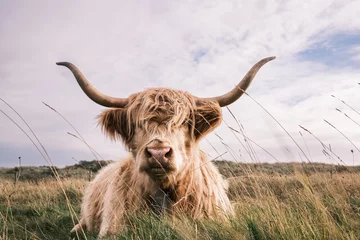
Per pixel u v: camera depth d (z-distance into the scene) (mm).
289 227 3018
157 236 3477
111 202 4863
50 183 13914
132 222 4191
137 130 4551
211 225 3623
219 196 5113
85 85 4934
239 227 3375
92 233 5422
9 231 5766
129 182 4871
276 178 6520
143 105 4520
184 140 4539
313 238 2887
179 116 4367
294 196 4730
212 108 4648
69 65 5055
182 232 3381
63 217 7234
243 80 4820
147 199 4594
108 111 4852
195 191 4613
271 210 3656
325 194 4809
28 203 9180
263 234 2994
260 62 4863
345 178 6297
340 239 2811
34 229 6367
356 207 3869
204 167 5133
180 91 4867
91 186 6727
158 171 3906
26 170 23672
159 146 3887
